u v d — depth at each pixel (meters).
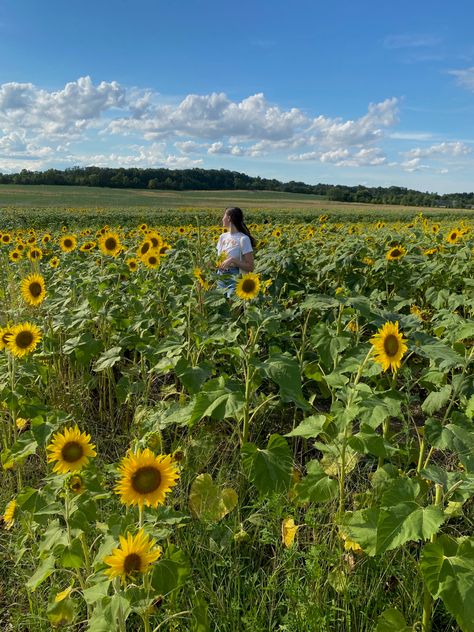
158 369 3.78
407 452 3.14
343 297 3.71
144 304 5.59
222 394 3.11
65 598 2.39
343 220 39.44
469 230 12.70
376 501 2.82
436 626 2.52
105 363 4.31
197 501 3.05
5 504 3.39
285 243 9.08
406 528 2.10
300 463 3.91
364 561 2.64
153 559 1.88
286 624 2.33
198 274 5.11
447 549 2.15
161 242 7.34
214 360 4.89
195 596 2.33
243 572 2.83
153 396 4.91
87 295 5.70
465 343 4.73
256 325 3.95
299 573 2.66
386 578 2.62
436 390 3.59
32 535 2.85
